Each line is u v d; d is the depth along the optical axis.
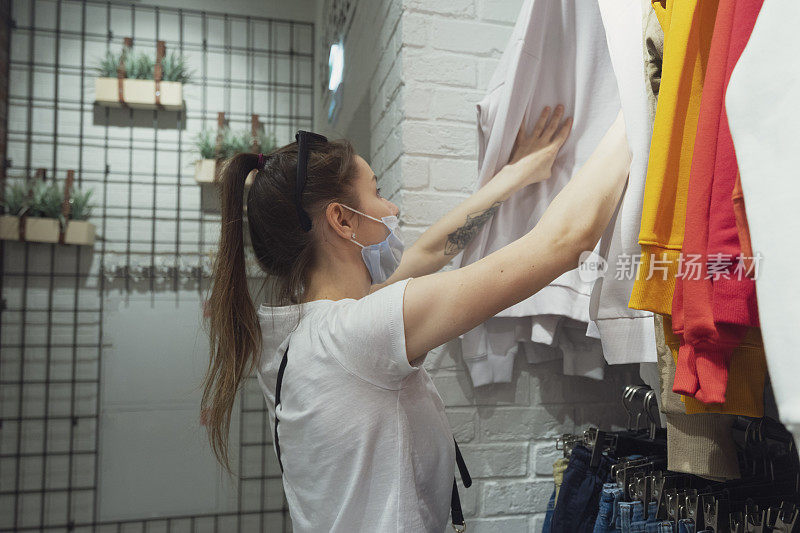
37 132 3.00
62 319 2.93
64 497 2.85
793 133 0.37
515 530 1.47
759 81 0.39
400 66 1.54
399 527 0.70
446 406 1.46
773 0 0.39
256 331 0.89
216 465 3.01
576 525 1.14
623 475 1.06
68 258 2.96
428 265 1.29
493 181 1.24
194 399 3.01
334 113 2.64
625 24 0.78
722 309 0.50
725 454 0.72
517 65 1.16
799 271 0.36
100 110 3.08
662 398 0.75
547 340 1.37
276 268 0.92
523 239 0.70
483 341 1.46
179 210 3.12
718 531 0.86
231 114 3.27
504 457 1.49
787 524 0.76
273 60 3.35
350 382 0.73
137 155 3.11
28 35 3.02
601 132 1.18
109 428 2.91
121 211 3.06
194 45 3.25
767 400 0.92
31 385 2.87
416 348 0.69
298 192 0.84
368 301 0.73
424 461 0.78
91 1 3.11
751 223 0.39
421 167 1.51
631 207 0.73
